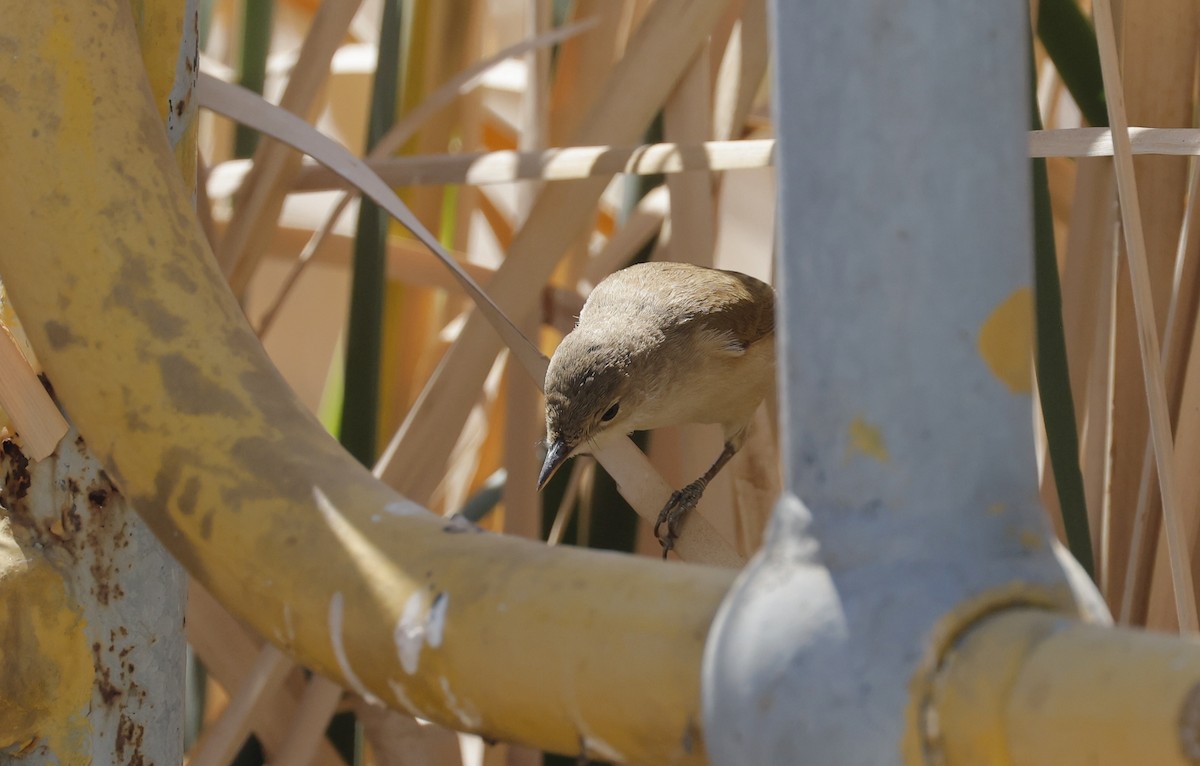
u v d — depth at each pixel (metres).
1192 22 4.40
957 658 1.45
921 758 1.44
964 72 1.52
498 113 9.54
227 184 6.59
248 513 2.09
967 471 1.54
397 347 7.48
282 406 2.26
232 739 5.01
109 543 2.99
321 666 2.00
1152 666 1.32
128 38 2.58
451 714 1.86
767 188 10.10
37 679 2.90
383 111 6.45
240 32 7.00
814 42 1.55
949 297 1.54
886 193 1.53
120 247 2.40
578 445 5.60
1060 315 4.17
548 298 6.72
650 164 4.90
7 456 2.95
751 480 5.68
